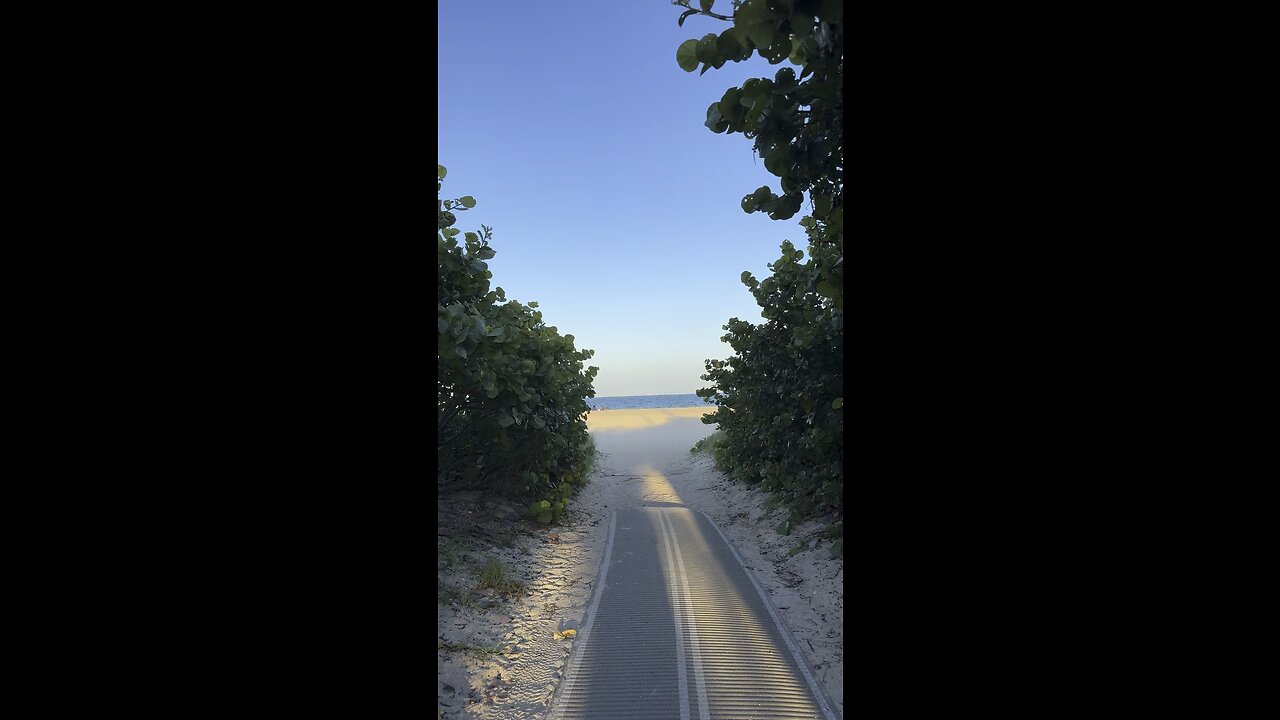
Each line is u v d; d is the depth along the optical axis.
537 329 12.95
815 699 5.27
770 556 9.66
